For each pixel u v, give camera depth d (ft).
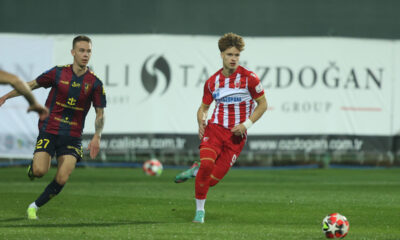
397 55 200.95
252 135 197.16
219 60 197.57
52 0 197.16
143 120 195.42
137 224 75.51
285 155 198.70
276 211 93.40
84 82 80.28
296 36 199.82
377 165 200.75
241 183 146.92
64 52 193.57
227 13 199.11
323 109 198.08
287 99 197.57
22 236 62.13
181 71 196.65
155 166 169.89
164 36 196.24
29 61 192.03
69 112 80.64
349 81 199.00
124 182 147.84
